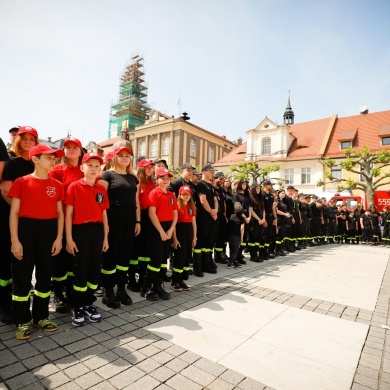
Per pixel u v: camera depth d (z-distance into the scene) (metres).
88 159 3.40
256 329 3.27
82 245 3.29
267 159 31.78
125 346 2.77
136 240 4.70
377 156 19.81
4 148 3.02
